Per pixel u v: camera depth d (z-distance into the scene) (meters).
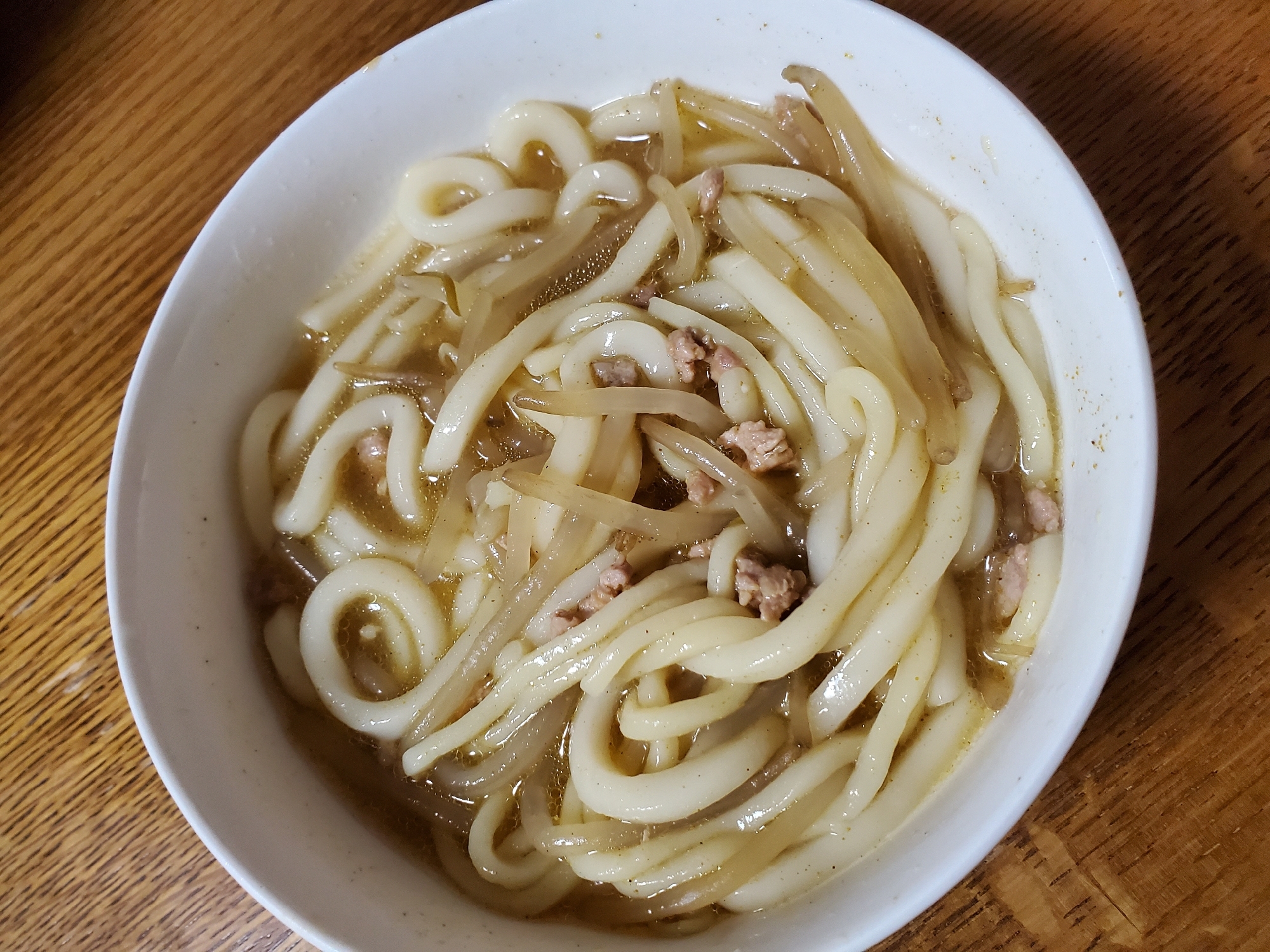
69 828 0.21
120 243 0.22
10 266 0.23
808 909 0.17
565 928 0.18
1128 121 0.20
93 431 0.22
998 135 0.18
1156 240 0.19
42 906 0.20
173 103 0.23
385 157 0.21
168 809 0.20
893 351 0.19
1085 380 0.18
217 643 0.19
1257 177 0.19
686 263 0.20
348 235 0.21
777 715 0.18
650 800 0.18
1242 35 0.20
